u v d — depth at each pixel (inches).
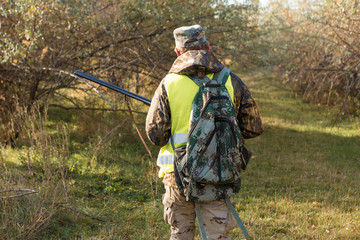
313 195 179.3
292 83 517.0
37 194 134.2
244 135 87.5
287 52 369.1
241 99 84.7
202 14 268.8
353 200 170.2
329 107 451.5
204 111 78.1
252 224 141.8
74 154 216.4
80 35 252.2
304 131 348.5
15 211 122.9
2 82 224.2
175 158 80.1
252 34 288.7
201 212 83.5
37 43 208.4
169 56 266.7
